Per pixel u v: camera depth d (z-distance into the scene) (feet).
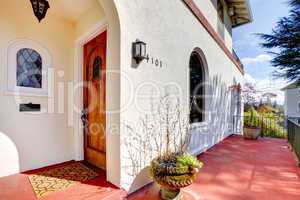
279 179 10.11
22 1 9.86
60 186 8.17
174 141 10.72
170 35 11.25
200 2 17.57
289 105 55.01
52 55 11.11
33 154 10.27
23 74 9.91
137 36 8.71
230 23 29.53
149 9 9.50
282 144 19.40
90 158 11.49
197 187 9.02
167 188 7.60
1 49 9.09
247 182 9.67
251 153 15.62
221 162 13.06
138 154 8.77
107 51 8.52
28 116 10.07
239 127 30.19
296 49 31.81
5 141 9.22
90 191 7.74
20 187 8.07
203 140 16.24
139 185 8.77
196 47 14.85
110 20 8.17
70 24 12.01
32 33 10.26
